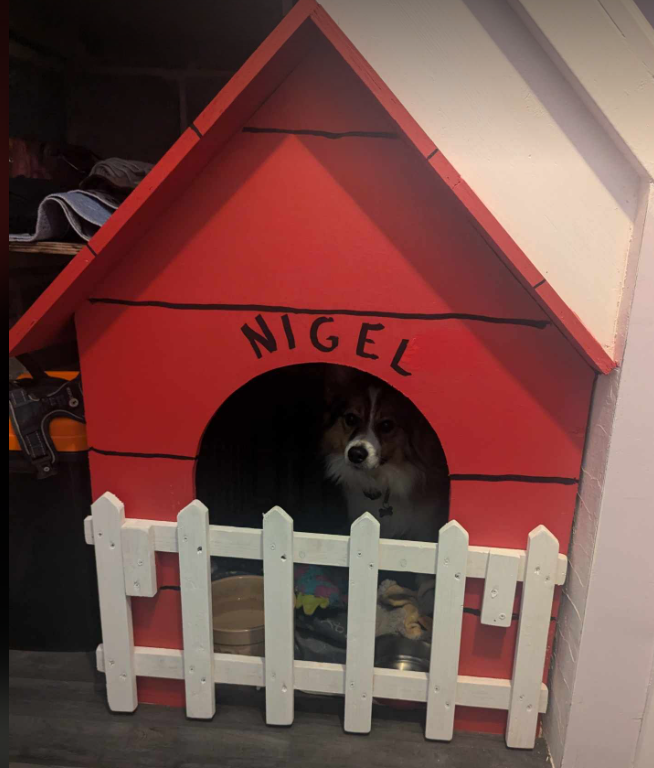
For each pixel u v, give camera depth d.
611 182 1.05
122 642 1.33
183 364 1.21
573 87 1.02
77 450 1.43
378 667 1.37
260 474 2.08
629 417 1.04
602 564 1.11
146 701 1.41
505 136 1.05
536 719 1.27
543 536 1.18
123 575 1.29
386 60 1.04
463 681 1.28
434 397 1.18
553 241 1.08
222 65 1.83
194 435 1.25
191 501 1.28
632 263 1.03
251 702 1.42
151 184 1.02
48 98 1.79
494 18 1.01
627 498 1.07
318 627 1.49
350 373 1.94
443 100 1.05
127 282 1.18
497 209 1.08
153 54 1.82
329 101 1.07
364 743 1.30
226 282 1.16
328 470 2.02
